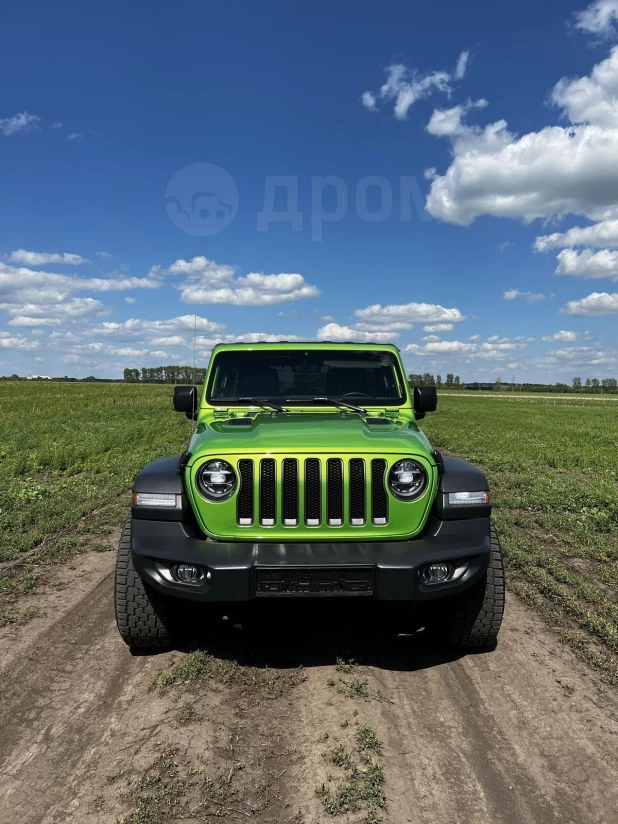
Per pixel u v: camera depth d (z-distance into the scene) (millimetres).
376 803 2406
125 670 3568
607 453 14250
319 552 3289
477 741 2861
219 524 3434
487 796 2477
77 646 3883
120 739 2848
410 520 3461
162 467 3760
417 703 3207
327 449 3434
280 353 5020
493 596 3635
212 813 2354
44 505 7629
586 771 2641
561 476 11086
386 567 3184
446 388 151500
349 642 3975
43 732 2914
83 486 9234
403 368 5035
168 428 18797
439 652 3846
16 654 3742
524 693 3309
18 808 2389
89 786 2514
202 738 2850
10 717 3051
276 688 3348
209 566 3191
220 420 4375
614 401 72500
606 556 5828
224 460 3439
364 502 3436
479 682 3439
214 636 4039
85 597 4742
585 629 4137
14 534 6320
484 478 3598
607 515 7367
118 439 14617
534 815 2373
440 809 2400
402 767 2658
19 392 46750
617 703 3207
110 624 4242
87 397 40844
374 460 3459
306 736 2883
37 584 5023
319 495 3424
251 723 3000
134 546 3418
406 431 3898
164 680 3387
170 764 2646
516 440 17344
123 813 2354
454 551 3332
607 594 4789
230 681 3422
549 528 7004
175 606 3705
